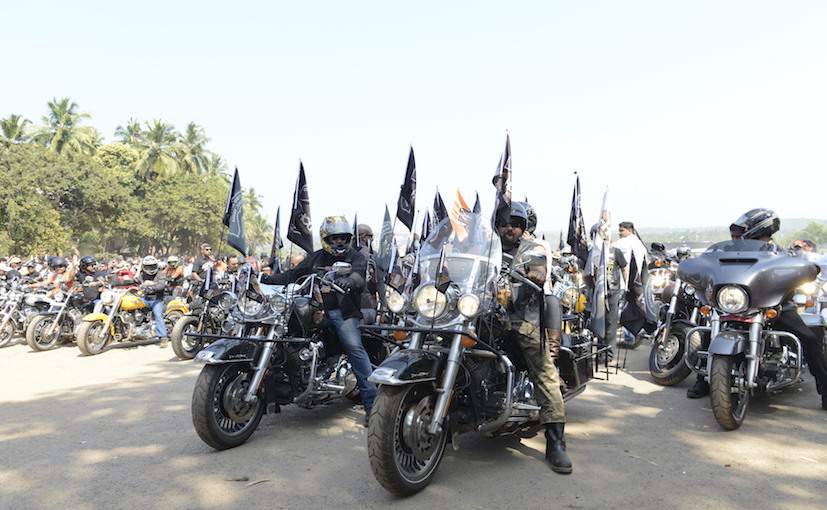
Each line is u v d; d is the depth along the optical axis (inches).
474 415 157.9
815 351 209.2
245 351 182.1
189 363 334.3
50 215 1804.9
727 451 172.6
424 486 146.6
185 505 139.9
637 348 364.2
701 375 232.1
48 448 181.0
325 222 201.6
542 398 165.0
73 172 2052.2
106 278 406.0
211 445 176.6
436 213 364.8
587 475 155.4
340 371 211.3
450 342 153.5
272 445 183.9
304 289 200.5
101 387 268.5
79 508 138.8
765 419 204.4
